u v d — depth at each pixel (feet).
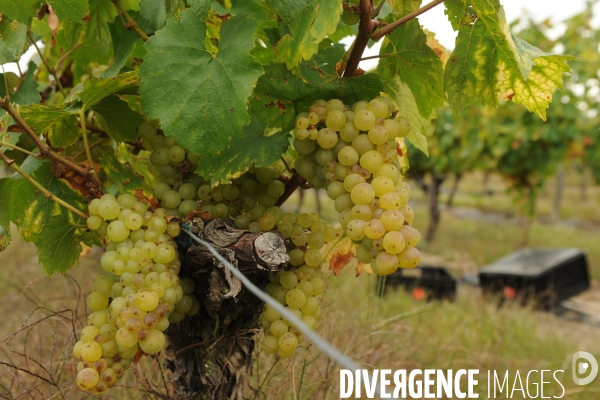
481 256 35.29
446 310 19.52
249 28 4.51
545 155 33.88
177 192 5.39
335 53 5.14
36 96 5.52
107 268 4.63
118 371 4.45
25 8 4.92
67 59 8.07
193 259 4.94
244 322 5.56
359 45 4.74
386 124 4.56
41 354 8.50
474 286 28.07
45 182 5.78
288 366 7.04
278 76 4.69
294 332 4.96
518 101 5.33
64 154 6.15
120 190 5.40
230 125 4.42
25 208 5.76
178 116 4.45
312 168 4.95
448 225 49.11
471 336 16.48
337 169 4.57
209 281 4.78
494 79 5.21
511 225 50.60
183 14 4.68
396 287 22.53
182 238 4.99
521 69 4.49
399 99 5.96
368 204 4.29
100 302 4.70
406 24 5.06
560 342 17.88
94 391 4.41
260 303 5.35
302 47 4.27
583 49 32.55
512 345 16.93
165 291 4.53
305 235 5.08
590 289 27.53
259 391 6.74
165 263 4.62
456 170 38.63
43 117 5.12
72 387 6.37
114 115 5.59
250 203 5.46
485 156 36.24
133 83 5.18
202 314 5.54
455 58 5.08
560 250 27.94
